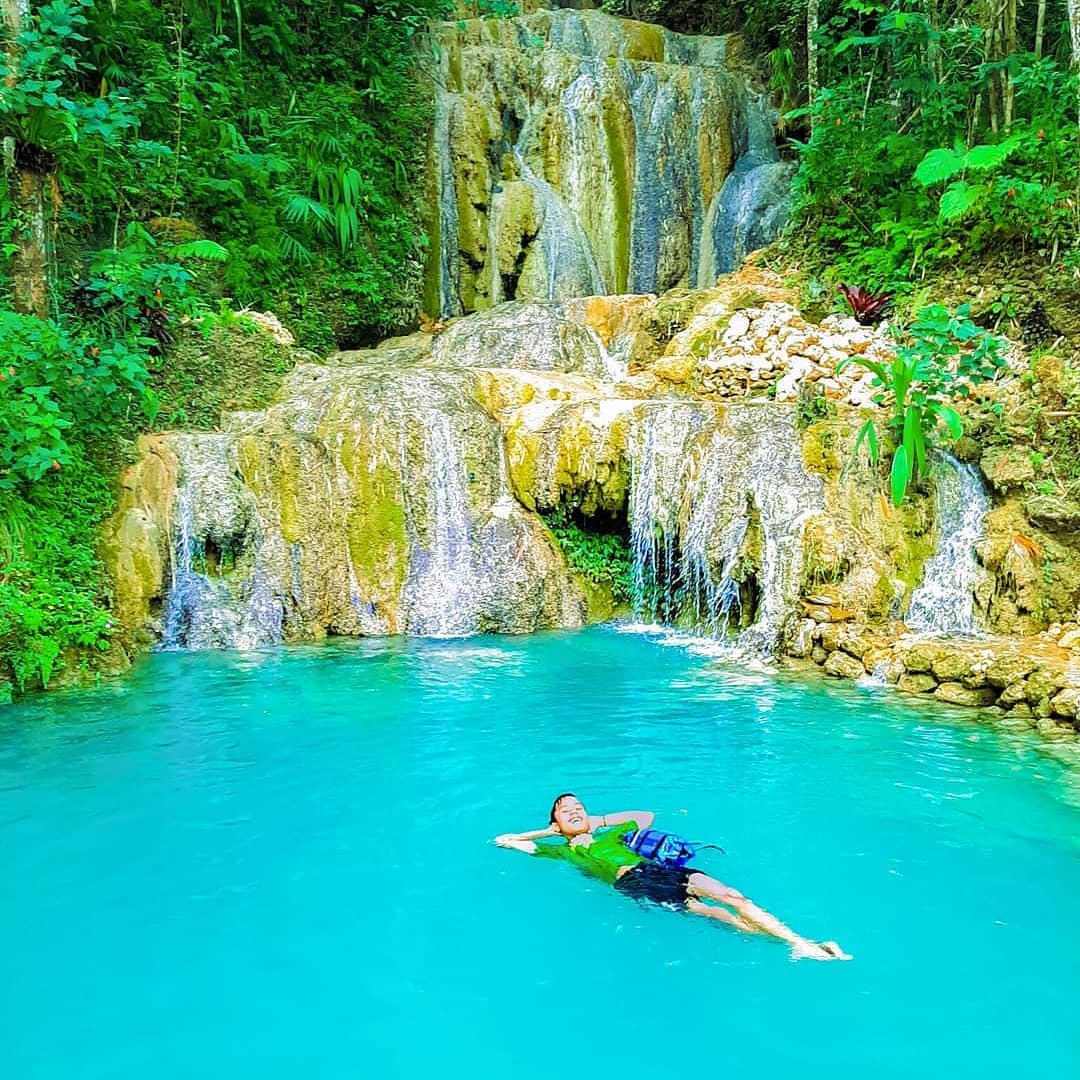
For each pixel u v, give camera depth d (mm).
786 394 10805
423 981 4027
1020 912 4570
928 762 6535
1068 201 11195
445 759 6672
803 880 4902
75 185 11773
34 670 7949
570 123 17359
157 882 4930
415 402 10836
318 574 10344
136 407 10422
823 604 8992
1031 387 9898
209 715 7609
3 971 4137
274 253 13641
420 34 17188
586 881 4922
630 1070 3469
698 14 21109
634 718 7508
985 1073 3436
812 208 14281
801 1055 3541
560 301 14086
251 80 14758
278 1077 3471
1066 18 14258
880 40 13664
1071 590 8555
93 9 12641
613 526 11297
